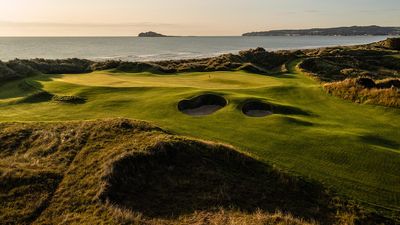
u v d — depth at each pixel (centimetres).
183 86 3766
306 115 2925
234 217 1488
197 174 1833
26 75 4794
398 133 2505
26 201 1569
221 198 1648
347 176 1844
